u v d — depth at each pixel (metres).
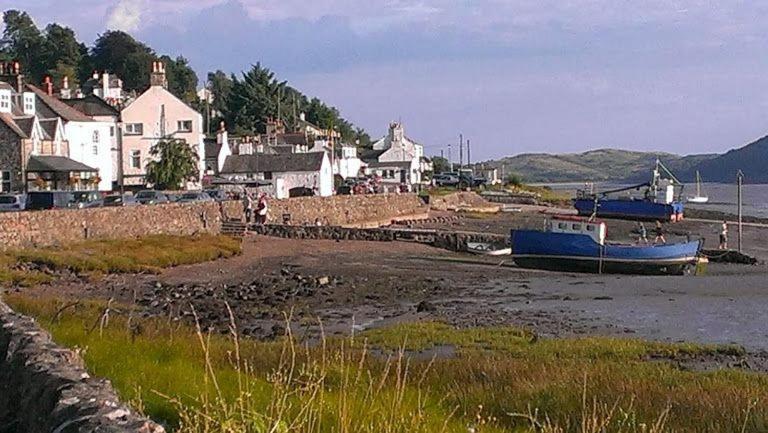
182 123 88.12
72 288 33.84
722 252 57.22
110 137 81.31
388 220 77.81
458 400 13.66
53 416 6.95
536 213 94.06
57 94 103.38
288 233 59.94
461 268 47.44
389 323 28.55
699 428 12.80
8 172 66.38
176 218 55.09
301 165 96.69
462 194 105.25
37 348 9.59
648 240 64.25
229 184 87.81
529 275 45.16
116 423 6.45
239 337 22.80
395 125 137.12
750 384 17.59
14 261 37.75
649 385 15.59
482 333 25.42
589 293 37.69
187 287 36.16
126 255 42.12
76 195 55.34
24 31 157.38
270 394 10.67
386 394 11.21
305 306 32.41
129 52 155.38
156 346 15.20
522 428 12.19
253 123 147.00
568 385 14.91
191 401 10.28
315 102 177.25
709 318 30.41
